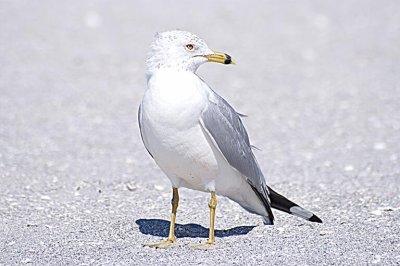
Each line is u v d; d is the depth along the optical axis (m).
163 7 32.28
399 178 14.20
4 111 20.05
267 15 31.47
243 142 10.54
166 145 9.88
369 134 18.05
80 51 26.70
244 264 9.59
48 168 15.18
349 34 29.08
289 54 26.78
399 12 31.77
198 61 10.00
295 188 13.77
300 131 18.56
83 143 17.38
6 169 14.93
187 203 12.79
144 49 27.02
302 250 10.10
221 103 10.27
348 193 13.26
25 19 30.06
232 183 10.55
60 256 10.06
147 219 11.86
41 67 24.83
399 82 23.11
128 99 21.77
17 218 11.88
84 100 21.44
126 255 10.06
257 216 12.01
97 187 13.84
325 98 21.69
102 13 31.11
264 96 22.02
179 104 9.66
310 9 32.31
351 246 10.22
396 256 9.79
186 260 9.80
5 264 9.80
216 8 32.28
